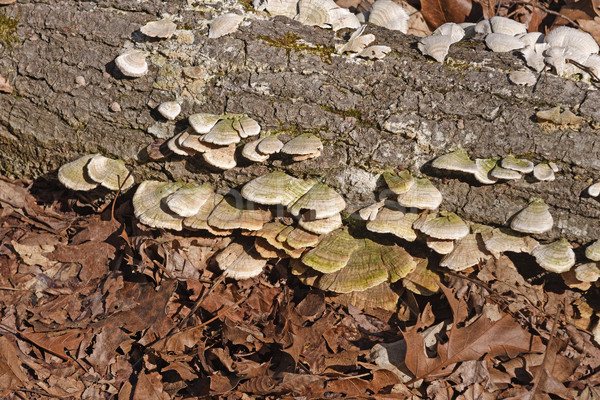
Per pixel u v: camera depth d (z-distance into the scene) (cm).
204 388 152
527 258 158
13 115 159
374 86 155
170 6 158
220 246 159
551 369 153
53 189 163
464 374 153
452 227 155
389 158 156
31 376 152
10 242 158
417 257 159
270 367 154
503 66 155
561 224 155
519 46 157
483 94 155
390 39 158
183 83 156
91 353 153
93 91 157
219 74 156
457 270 156
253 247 159
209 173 158
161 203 157
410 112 155
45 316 154
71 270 158
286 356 154
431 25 182
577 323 157
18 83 158
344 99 155
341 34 158
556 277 158
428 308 157
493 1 181
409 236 155
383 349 155
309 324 157
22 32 158
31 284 156
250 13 159
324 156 156
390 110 155
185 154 155
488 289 156
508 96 154
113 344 154
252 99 156
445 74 155
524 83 154
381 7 169
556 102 154
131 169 159
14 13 158
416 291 158
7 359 151
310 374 152
